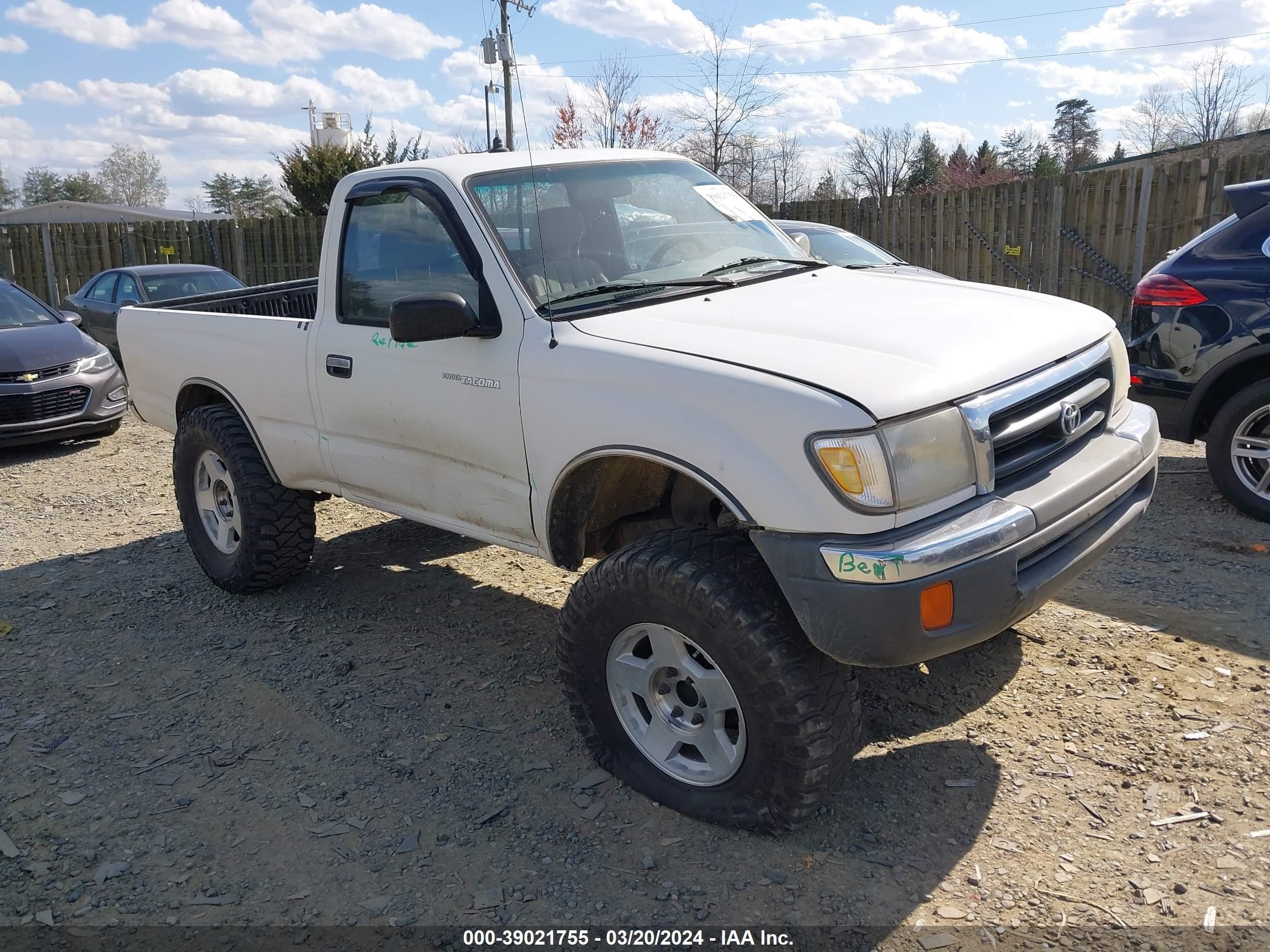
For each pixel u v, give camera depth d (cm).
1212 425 552
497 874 291
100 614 502
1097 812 304
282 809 328
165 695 412
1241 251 538
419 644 451
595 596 311
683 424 285
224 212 6969
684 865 291
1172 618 428
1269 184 534
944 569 255
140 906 284
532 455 335
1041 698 371
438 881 290
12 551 608
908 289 364
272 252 1912
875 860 289
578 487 331
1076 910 265
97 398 886
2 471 824
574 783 335
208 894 288
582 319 333
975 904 269
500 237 352
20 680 431
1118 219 1294
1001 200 1398
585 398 311
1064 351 312
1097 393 324
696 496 343
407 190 378
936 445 266
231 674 428
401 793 334
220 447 485
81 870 301
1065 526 285
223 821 323
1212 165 1209
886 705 373
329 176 2720
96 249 1888
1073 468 304
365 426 405
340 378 408
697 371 284
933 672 395
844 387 263
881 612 255
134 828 321
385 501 418
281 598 511
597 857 296
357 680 418
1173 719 351
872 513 257
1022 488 288
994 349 295
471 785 337
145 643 465
